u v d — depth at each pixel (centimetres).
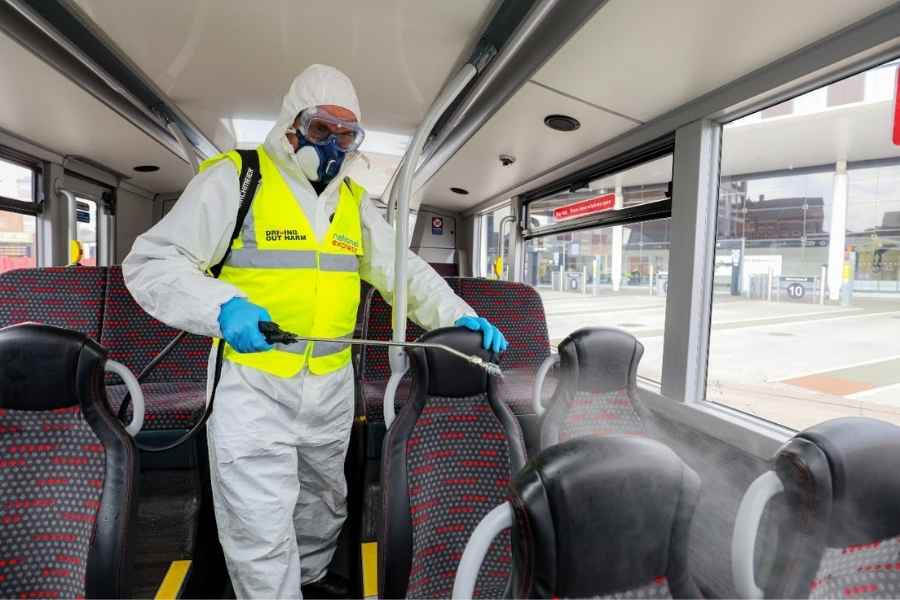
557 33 194
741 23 167
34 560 123
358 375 285
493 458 151
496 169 393
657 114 251
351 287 170
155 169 427
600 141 298
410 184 175
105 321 286
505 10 196
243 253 153
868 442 86
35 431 127
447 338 149
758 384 261
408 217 175
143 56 240
